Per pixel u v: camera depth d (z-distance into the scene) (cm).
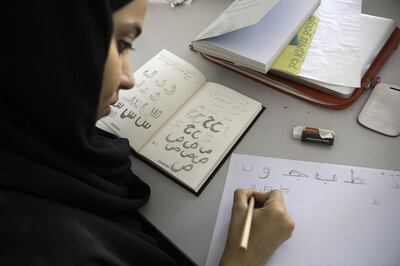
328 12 80
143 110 71
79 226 43
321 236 54
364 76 71
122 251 50
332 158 62
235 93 72
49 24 38
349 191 58
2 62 38
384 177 59
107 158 53
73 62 41
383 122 65
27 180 42
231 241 54
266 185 60
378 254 52
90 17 39
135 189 62
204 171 62
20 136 41
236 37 72
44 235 40
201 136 67
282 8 76
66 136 45
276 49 69
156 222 59
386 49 75
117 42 47
